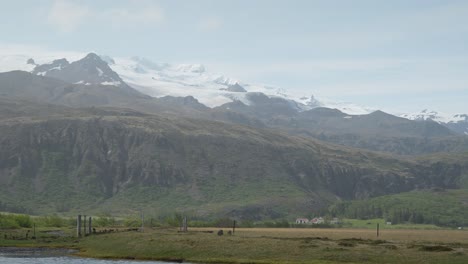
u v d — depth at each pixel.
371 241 152.12
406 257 115.62
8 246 162.25
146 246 143.12
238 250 130.62
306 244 133.50
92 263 125.62
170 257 132.25
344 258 117.69
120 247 146.88
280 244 134.62
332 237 189.88
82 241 167.88
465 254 117.06
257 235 186.12
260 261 119.94
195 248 135.75
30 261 130.12
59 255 143.00
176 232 187.00
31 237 180.50
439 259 112.94
